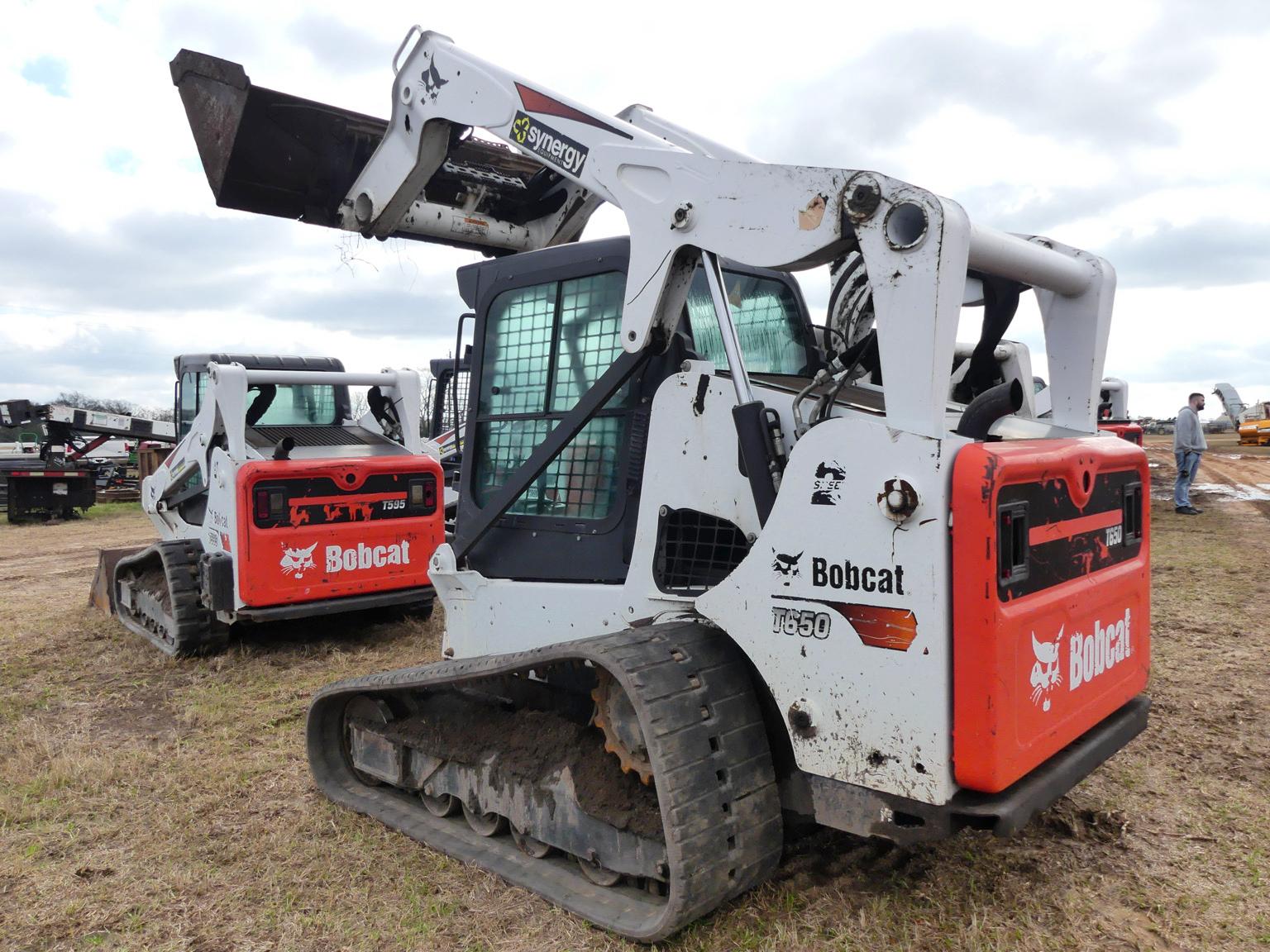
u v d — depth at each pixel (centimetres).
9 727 470
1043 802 235
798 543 247
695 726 248
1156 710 441
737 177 271
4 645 657
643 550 300
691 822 239
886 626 231
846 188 242
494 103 363
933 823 226
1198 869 292
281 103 439
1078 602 257
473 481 374
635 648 259
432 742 336
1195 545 937
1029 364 410
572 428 320
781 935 254
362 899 289
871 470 232
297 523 600
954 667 223
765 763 259
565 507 338
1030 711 234
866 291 357
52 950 265
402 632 681
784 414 271
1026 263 272
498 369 367
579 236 487
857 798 242
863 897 276
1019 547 229
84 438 1861
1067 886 283
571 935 262
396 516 641
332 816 352
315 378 648
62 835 342
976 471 218
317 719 377
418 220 454
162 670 584
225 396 603
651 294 293
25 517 1603
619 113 432
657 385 307
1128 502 298
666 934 246
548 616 331
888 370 233
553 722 310
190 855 323
